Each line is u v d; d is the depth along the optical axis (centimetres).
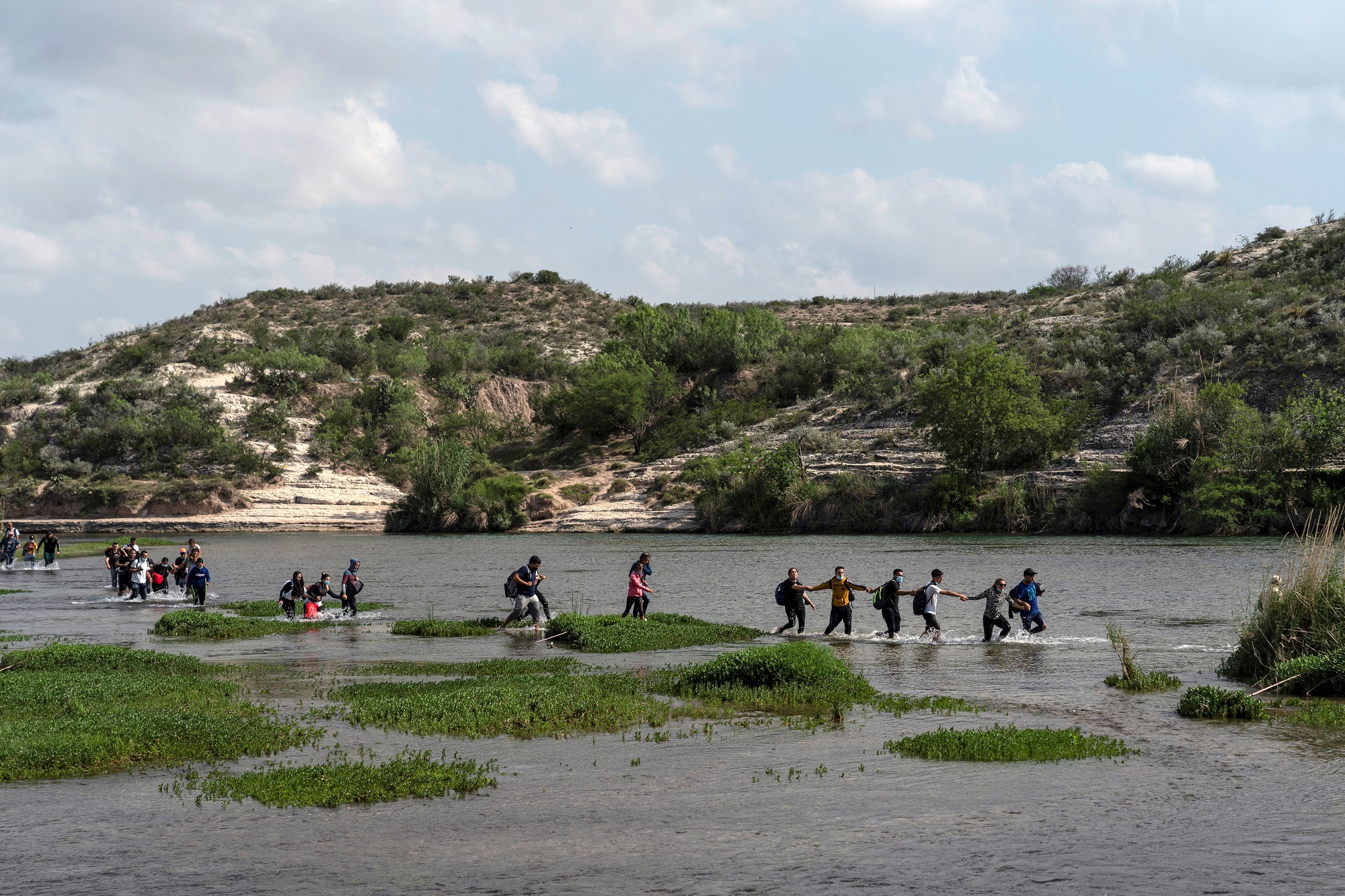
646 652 2114
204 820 938
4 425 9944
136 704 1480
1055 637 2253
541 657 2041
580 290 16650
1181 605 2755
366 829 912
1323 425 5547
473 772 1105
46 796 1020
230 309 15312
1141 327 8088
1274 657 1656
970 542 5419
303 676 1798
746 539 6225
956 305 14212
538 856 834
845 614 2336
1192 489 5734
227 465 9012
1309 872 780
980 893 743
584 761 1166
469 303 15738
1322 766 1107
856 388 8694
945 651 2069
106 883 774
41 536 7794
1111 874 779
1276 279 8456
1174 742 1234
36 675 1716
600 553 5303
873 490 6762
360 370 11112
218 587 3784
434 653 2122
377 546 6203
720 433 8719
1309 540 1833
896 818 936
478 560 5038
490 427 10156
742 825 917
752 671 1625
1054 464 6688
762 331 10806
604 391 9125
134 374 10875
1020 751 1172
